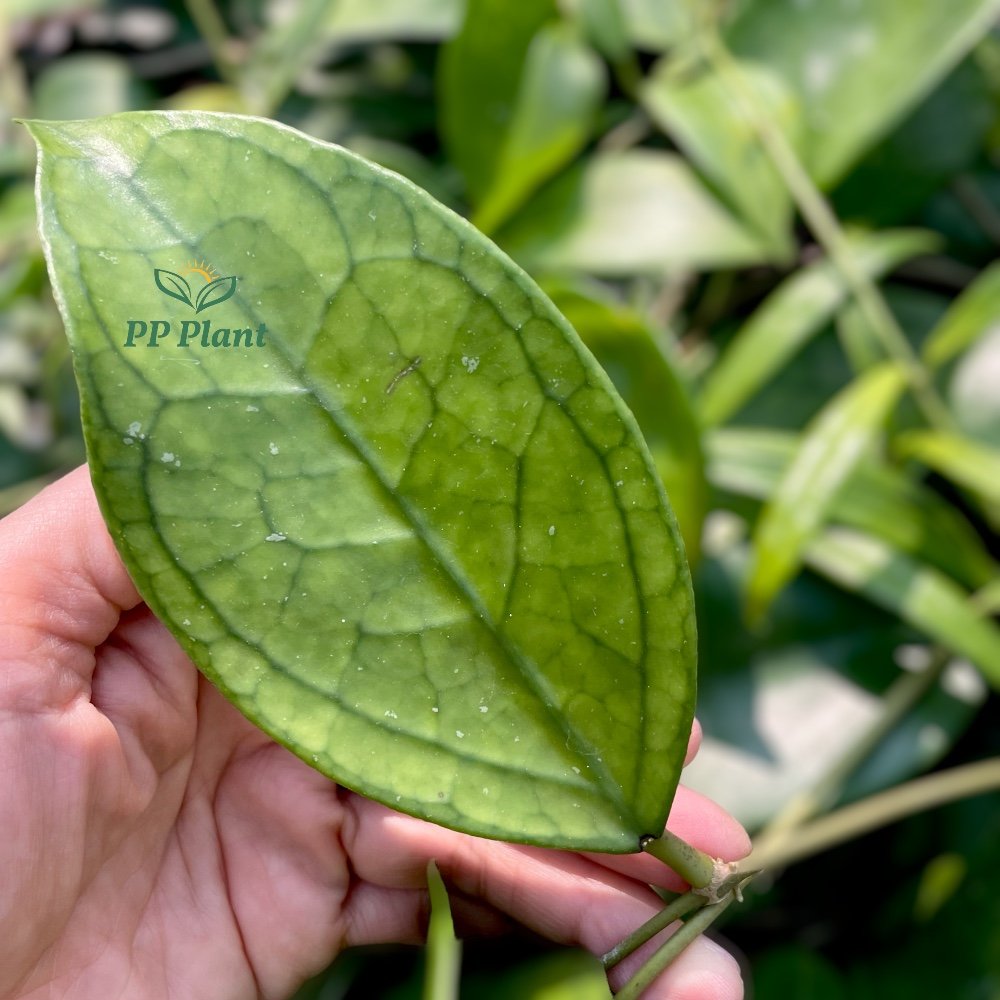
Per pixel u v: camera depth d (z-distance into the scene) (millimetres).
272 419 212
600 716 225
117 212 203
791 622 459
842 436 404
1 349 585
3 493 542
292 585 215
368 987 273
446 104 471
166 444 207
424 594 221
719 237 463
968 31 456
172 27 581
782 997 447
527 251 469
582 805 225
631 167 479
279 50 500
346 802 341
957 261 527
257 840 343
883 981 448
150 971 322
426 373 214
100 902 315
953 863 453
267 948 340
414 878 336
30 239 502
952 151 500
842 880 485
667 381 381
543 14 443
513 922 324
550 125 465
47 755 279
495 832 220
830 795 427
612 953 247
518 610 223
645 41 498
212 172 206
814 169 469
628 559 219
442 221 208
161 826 329
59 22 589
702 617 460
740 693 451
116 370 203
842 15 479
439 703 222
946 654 432
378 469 217
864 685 450
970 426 466
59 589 281
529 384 214
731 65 477
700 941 306
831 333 502
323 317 211
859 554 425
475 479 218
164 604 209
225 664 212
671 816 321
